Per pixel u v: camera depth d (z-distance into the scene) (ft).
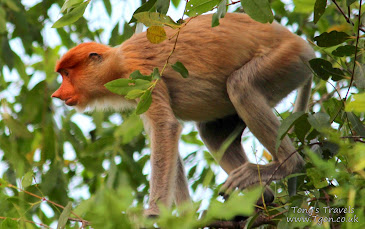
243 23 35.53
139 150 40.04
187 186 35.53
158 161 33.68
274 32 35.09
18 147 39.58
